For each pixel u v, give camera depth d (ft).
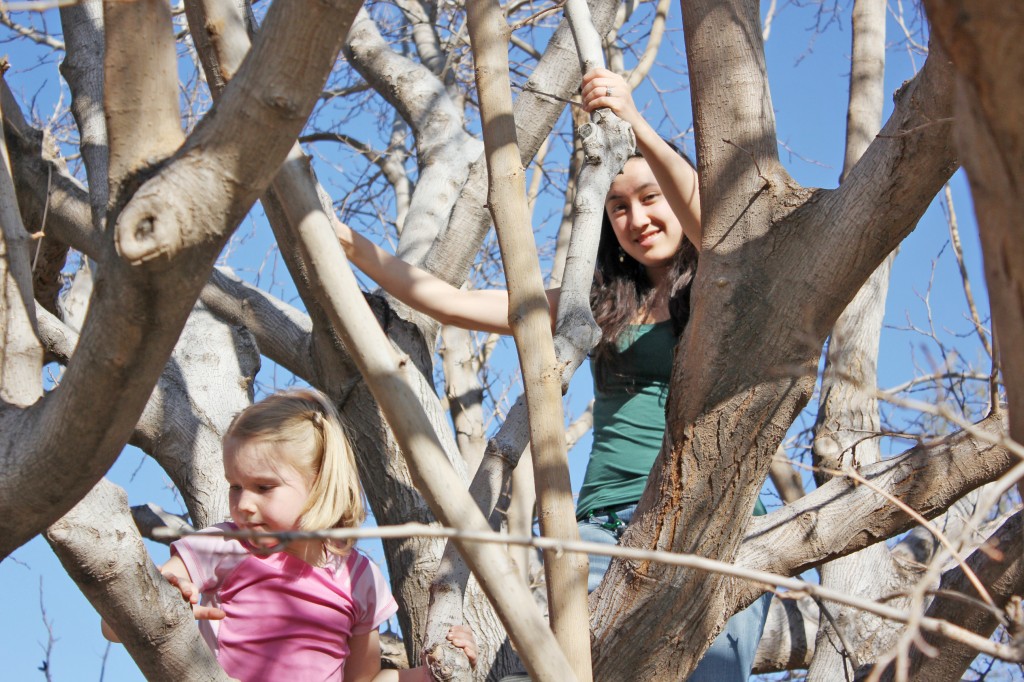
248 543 7.40
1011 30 3.29
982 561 8.43
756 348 7.53
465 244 12.23
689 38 8.00
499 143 6.81
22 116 12.29
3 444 5.32
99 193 10.61
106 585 5.81
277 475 7.89
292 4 4.40
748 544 8.60
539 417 6.58
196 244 4.50
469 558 5.35
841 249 7.33
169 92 4.84
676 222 9.60
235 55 5.50
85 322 4.89
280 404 8.16
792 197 7.61
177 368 11.37
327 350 10.82
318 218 5.45
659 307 9.75
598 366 9.73
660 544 7.80
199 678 6.22
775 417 7.54
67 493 5.35
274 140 4.49
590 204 9.23
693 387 7.68
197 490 10.61
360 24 16.14
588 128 9.48
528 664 5.35
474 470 17.95
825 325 7.52
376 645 8.46
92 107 11.55
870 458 13.29
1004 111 3.42
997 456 8.13
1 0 4.64
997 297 3.76
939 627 4.41
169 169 4.48
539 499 6.53
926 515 8.41
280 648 7.84
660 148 8.29
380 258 10.07
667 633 7.88
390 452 10.93
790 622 15.26
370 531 4.44
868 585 13.14
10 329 6.06
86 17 12.37
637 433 9.34
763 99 7.86
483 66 6.91
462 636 8.05
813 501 8.75
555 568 6.44
